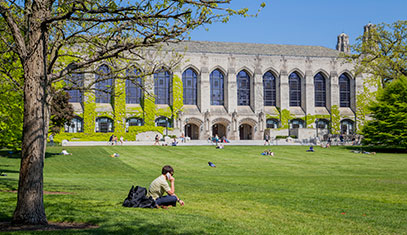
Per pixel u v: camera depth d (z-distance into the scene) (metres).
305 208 13.89
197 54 84.44
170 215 11.84
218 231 9.87
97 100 78.75
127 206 13.36
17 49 11.12
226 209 13.46
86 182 23.31
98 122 77.75
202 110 83.81
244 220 11.47
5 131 25.67
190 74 85.12
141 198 13.44
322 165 41.56
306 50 95.25
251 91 88.19
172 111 81.81
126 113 79.19
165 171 14.10
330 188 21.05
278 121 89.38
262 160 45.88
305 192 18.83
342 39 101.44
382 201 15.99
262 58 88.44
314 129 80.06
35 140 10.76
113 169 37.31
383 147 62.09
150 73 15.81
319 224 11.10
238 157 48.47
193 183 23.78
